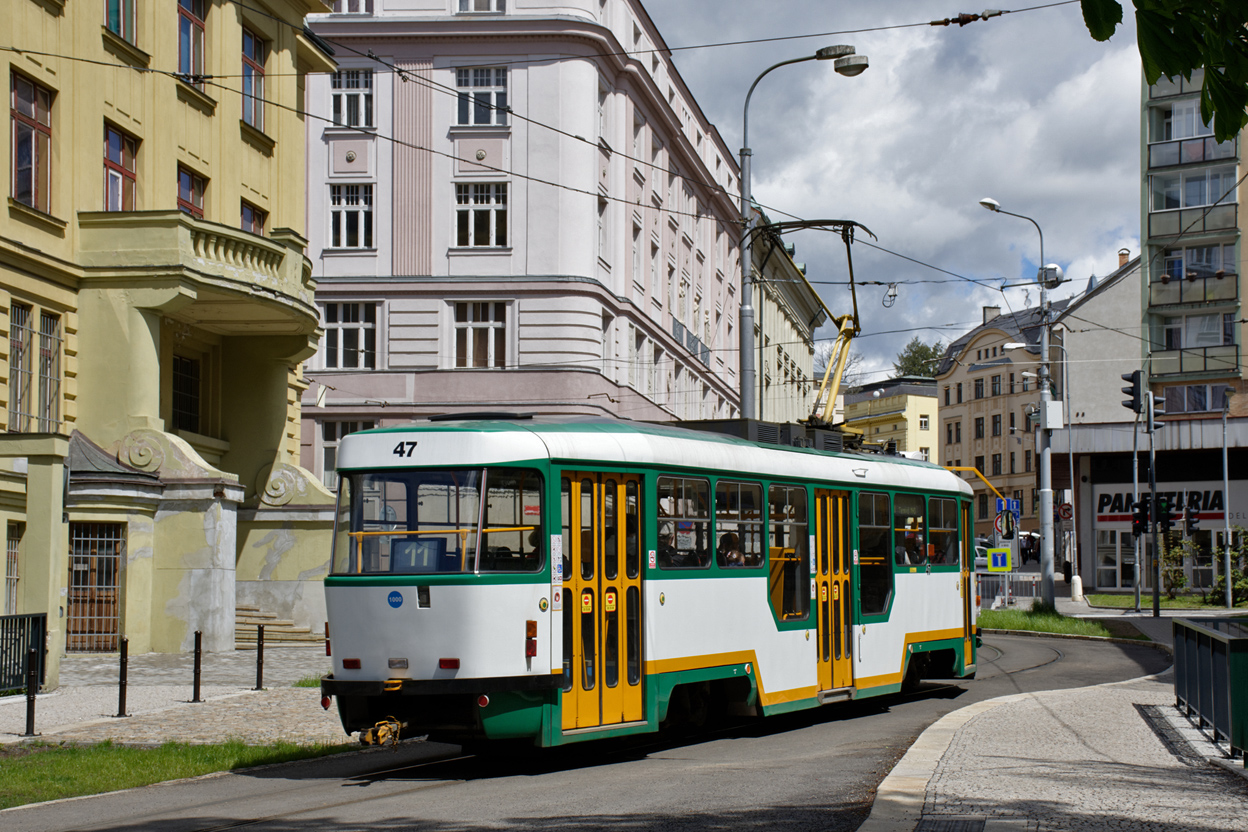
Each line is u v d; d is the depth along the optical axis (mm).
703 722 13680
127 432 23438
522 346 40469
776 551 14602
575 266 40500
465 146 40688
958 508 19062
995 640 30141
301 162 30859
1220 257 52062
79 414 23484
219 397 28500
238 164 28016
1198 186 52344
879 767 10969
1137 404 36281
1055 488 54500
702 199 58219
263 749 12680
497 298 40500
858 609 16109
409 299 40750
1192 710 13469
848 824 8398
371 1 40938
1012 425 89875
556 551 11602
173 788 10938
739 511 14039
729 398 63156
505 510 11383
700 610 13227
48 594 17922
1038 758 10773
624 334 43938
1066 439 52938
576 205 40594
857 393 116125
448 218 40688
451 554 11250
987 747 11438
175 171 25781
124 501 22734
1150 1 4824
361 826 8711
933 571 18125
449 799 9859
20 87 22000
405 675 11172
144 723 14672
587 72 40906
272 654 23406
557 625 11492
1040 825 7875
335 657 11508
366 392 40812
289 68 30297
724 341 62438
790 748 12805
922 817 8172
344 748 13047
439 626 11109
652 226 48625
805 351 84750
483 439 11453
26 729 13711
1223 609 43031
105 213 23391
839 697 15477
